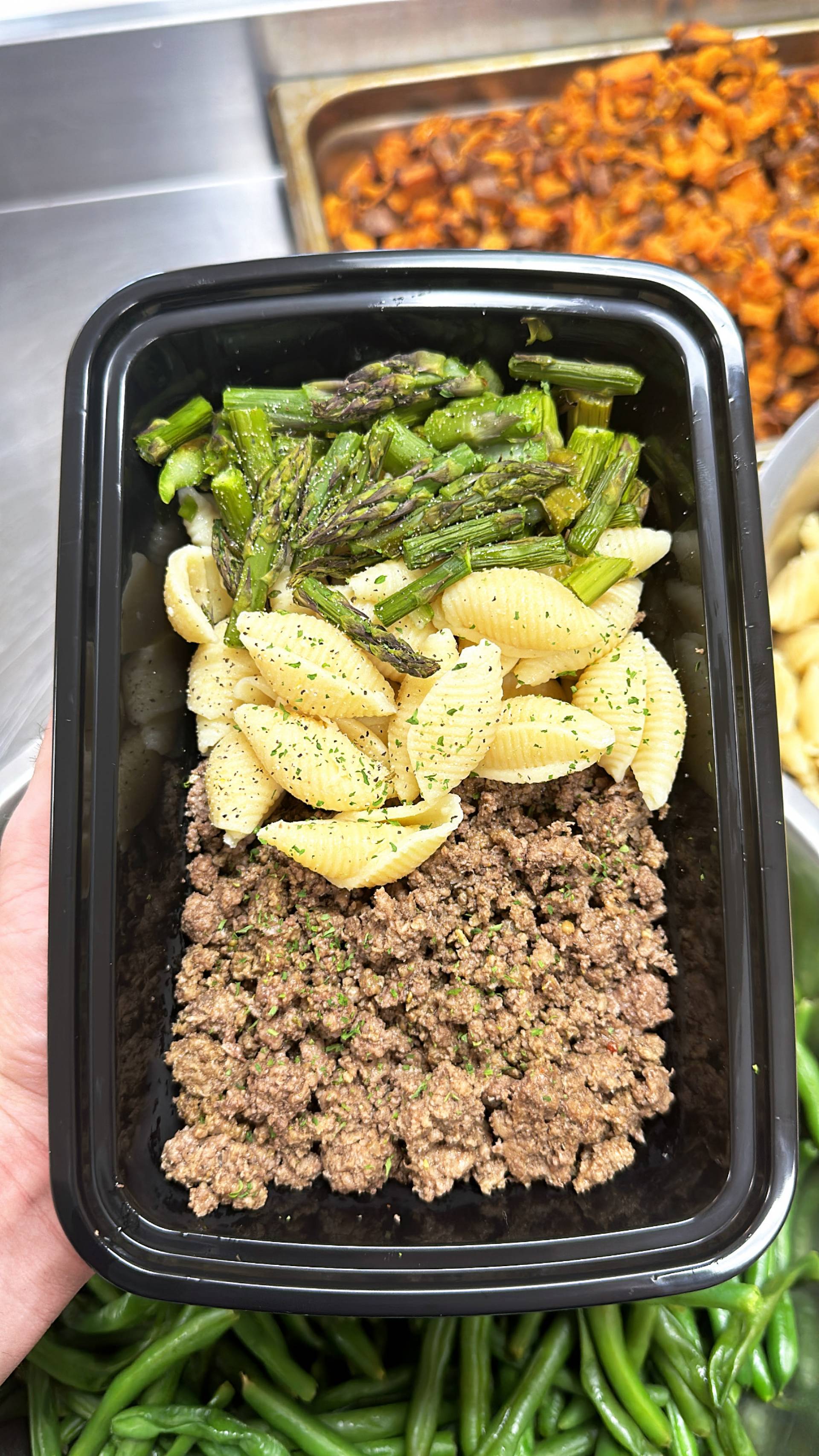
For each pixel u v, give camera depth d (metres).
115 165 0.50
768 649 0.33
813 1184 0.39
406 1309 0.31
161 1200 0.33
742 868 0.33
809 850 0.38
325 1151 0.33
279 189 0.51
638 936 0.35
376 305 0.34
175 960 0.35
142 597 0.34
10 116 0.49
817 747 0.43
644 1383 0.37
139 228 0.51
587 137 0.48
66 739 0.32
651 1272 0.31
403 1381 0.37
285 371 0.36
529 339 0.35
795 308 0.46
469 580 0.34
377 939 0.33
